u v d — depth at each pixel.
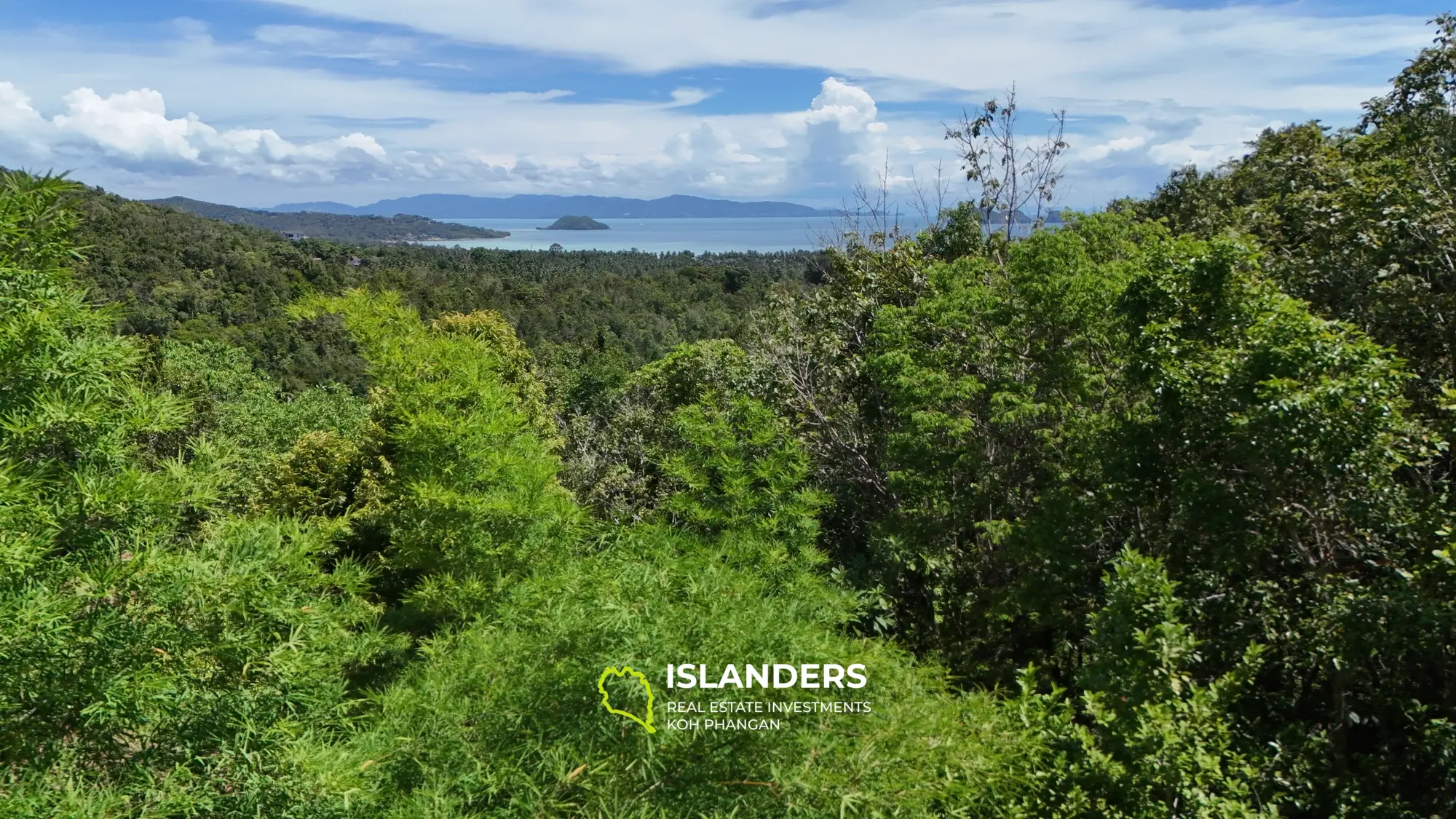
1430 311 6.99
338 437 12.47
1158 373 6.04
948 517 8.34
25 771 3.25
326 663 4.54
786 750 4.25
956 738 4.52
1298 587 6.07
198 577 3.71
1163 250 6.84
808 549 7.23
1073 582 7.45
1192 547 6.64
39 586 3.29
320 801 3.73
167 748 3.65
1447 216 7.00
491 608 7.35
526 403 15.10
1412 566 5.45
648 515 9.28
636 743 4.21
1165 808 4.15
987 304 8.70
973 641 8.25
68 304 3.70
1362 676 5.75
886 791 4.05
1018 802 4.50
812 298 13.20
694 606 4.96
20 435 3.45
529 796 4.11
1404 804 5.03
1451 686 5.65
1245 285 6.31
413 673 5.83
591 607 5.04
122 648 3.45
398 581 9.72
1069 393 8.12
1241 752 5.08
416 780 4.48
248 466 13.65
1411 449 5.62
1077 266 8.39
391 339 8.64
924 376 8.32
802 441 10.30
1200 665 5.87
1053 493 7.31
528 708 4.60
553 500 8.41
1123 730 4.49
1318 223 8.59
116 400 4.01
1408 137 8.89
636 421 14.05
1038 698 4.98
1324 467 5.37
